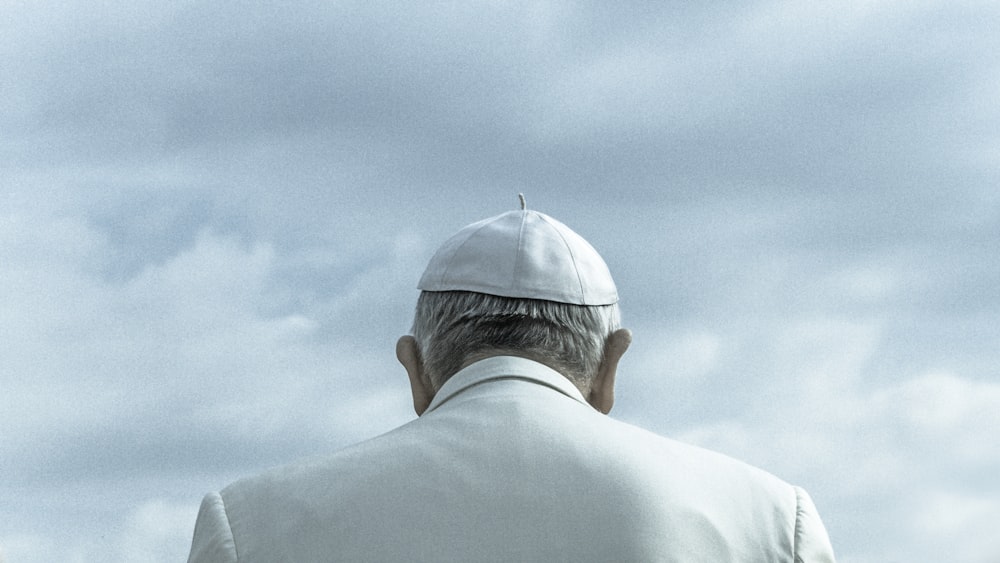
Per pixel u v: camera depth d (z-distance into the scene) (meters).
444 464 1.96
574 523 1.91
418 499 1.93
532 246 2.18
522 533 1.90
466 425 2.01
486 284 2.15
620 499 1.93
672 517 1.93
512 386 2.08
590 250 2.24
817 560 1.99
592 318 2.18
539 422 2.01
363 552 1.89
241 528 1.94
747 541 1.96
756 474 2.06
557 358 2.14
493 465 1.95
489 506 1.92
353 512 1.92
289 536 1.92
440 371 2.17
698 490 1.98
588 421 2.04
